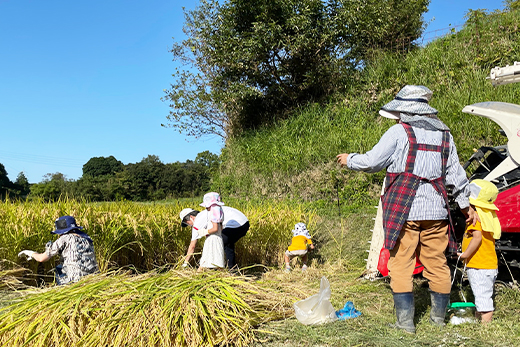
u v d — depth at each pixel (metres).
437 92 12.25
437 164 3.34
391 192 3.41
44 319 3.21
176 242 6.57
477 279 3.60
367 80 15.03
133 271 6.25
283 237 7.54
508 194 4.42
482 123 9.88
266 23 15.58
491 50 12.80
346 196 10.68
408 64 14.51
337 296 4.80
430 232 3.39
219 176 16.02
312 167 12.36
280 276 6.05
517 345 3.07
